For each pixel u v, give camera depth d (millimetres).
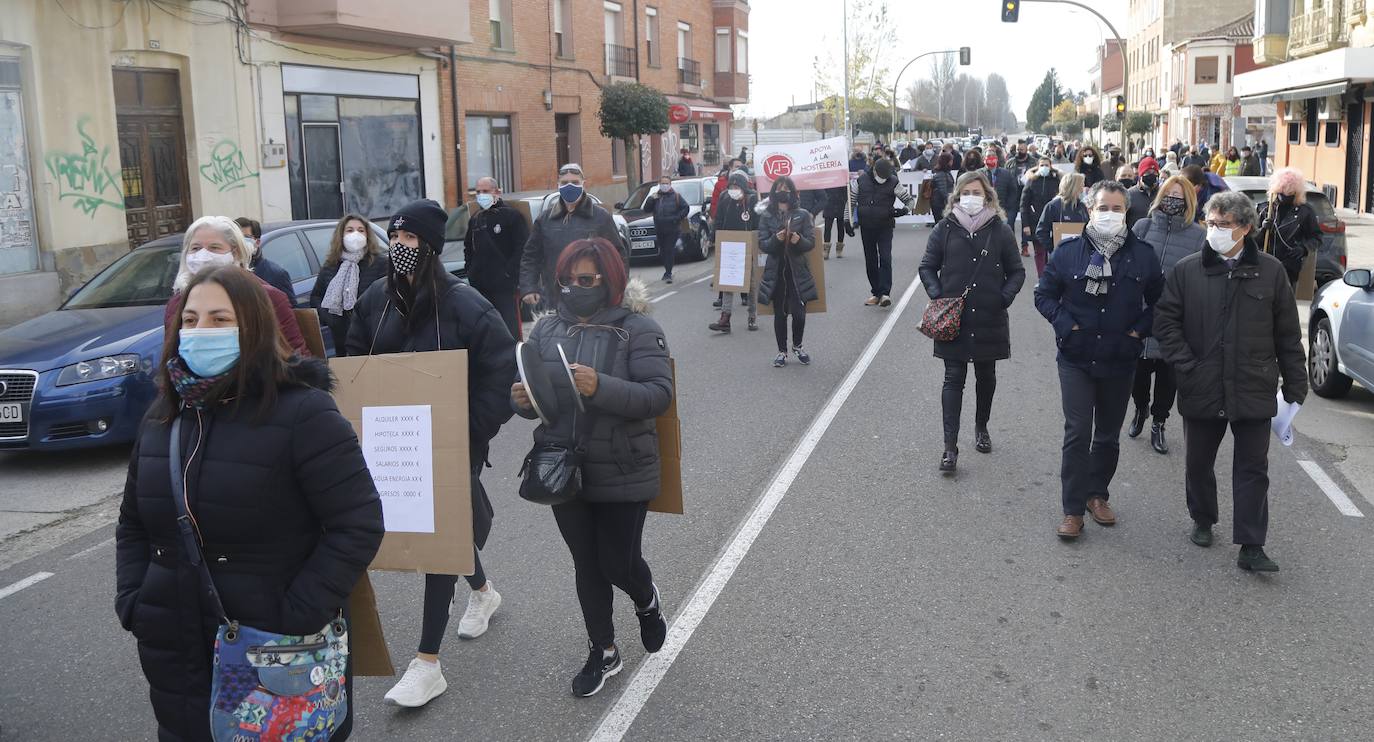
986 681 4293
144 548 2738
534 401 3652
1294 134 35000
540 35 28062
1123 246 5703
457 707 4148
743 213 13031
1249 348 5234
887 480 6945
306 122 19781
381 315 4414
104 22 15039
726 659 4504
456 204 24562
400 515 3861
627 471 3973
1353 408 8961
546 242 8820
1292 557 5586
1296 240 8547
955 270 6938
